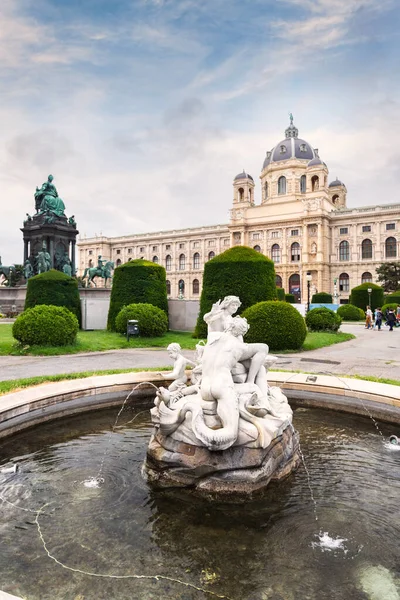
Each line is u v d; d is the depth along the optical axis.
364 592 2.93
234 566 3.20
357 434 6.27
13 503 4.16
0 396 6.45
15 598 2.31
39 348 14.36
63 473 4.88
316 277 72.50
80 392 7.11
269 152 91.06
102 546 3.43
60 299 21.84
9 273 37.50
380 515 4.01
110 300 21.83
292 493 4.43
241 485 4.26
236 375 4.93
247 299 17.81
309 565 3.22
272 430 4.47
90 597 2.83
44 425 6.52
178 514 3.96
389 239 70.06
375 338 21.28
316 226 73.38
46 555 3.30
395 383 8.10
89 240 102.44
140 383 7.86
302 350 15.43
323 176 76.75
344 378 8.13
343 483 4.68
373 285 45.16
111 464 5.14
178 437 4.54
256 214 80.88
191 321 22.25
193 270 90.00
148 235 96.56
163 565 3.19
